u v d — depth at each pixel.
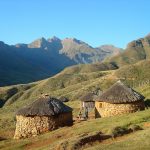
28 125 48.28
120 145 27.67
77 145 29.34
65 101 106.62
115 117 45.25
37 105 48.75
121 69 166.88
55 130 45.28
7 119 91.38
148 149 25.30
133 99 51.03
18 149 38.19
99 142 30.47
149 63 167.62
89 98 70.12
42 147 34.62
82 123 45.44
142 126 35.44
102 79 157.88
